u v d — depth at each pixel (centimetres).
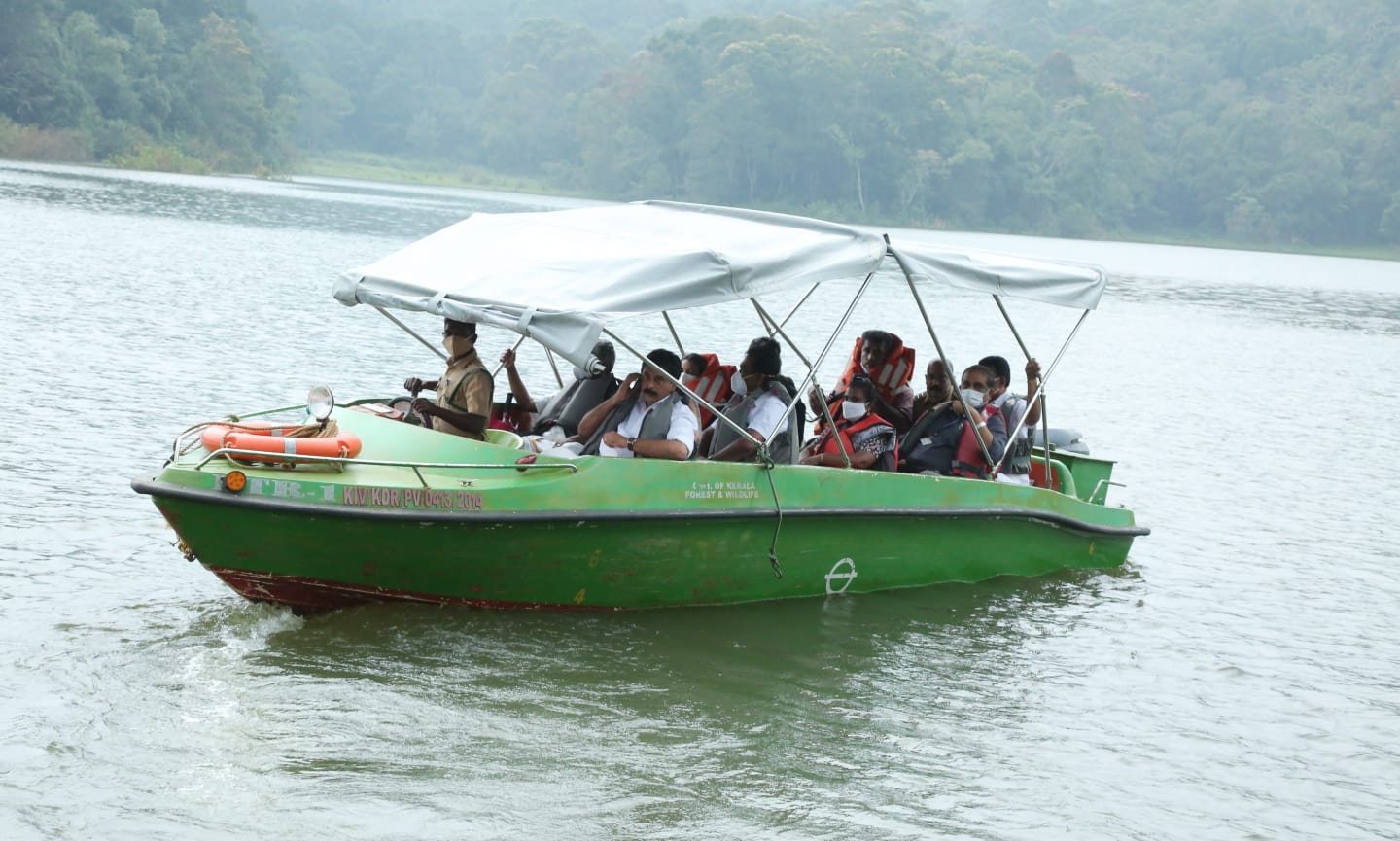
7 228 4794
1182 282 8538
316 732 873
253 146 16762
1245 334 4803
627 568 1104
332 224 7394
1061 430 1577
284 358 2405
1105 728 1009
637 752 893
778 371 1201
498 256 1137
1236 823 870
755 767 889
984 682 1079
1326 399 3125
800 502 1167
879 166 17412
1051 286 1320
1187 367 3594
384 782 820
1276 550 1587
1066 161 18025
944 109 17250
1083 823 852
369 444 1088
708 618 1152
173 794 784
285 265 4484
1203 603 1351
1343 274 12169
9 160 12812
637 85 18700
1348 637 1268
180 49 16275
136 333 2536
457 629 1063
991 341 3844
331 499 990
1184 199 19488
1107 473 1526
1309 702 1091
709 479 1117
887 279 6444
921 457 1343
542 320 1013
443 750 867
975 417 1304
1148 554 1532
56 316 2664
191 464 999
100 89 14538
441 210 10625
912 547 1268
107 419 1728
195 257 4494
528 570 1066
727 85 17000
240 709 896
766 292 1099
